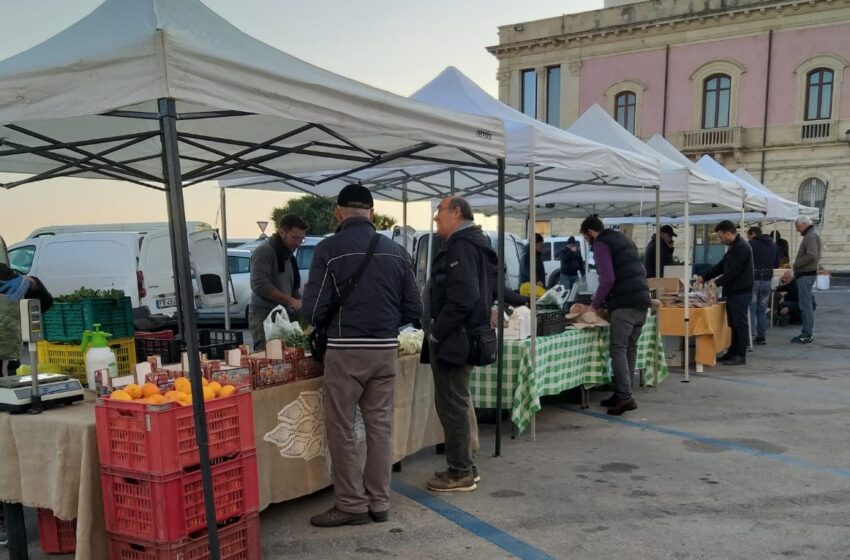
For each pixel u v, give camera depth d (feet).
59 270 36.78
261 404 11.30
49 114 8.32
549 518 12.45
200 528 9.27
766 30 94.79
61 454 9.37
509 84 114.52
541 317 18.19
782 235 89.66
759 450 16.62
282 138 13.52
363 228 11.66
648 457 16.10
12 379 10.35
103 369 9.89
